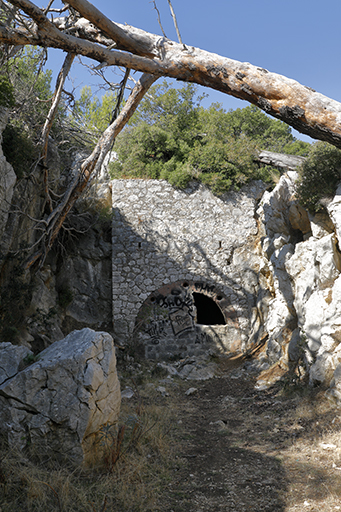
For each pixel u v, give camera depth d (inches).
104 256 622.5
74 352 211.9
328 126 172.2
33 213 457.7
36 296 481.4
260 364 493.4
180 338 597.3
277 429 288.0
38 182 462.0
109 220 625.9
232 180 644.7
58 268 597.6
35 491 168.6
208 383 472.4
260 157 639.1
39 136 413.7
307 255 413.1
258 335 581.0
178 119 671.1
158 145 652.7
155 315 600.7
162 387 427.8
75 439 198.4
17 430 195.3
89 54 185.8
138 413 304.2
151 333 595.8
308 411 298.8
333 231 387.5
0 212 331.9
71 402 200.5
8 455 185.3
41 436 196.7
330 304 348.5
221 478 213.5
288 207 500.1
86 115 778.2
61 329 561.9
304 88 174.9
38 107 468.1
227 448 262.5
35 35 170.2
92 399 205.0
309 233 450.0
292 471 214.5
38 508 161.6
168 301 607.8
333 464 212.7
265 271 572.4
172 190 636.1
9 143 384.5
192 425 317.7
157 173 644.7
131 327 593.3
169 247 621.6
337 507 168.4
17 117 409.1
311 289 387.9
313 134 180.7
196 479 212.5
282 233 525.0
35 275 478.3
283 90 176.1
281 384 373.7
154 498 183.6
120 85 338.6
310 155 386.9
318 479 199.2
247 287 621.3
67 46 178.5
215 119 652.7
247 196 644.7
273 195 533.3
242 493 194.4
